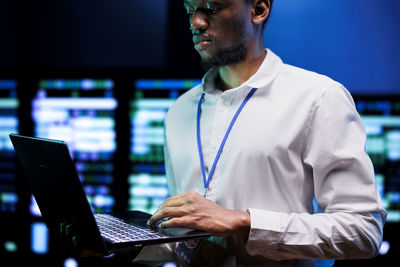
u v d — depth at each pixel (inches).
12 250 125.0
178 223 40.0
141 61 125.5
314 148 42.9
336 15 116.3
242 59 46.3
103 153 119.3
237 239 44.4
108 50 126.6
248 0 44.4
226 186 44.7
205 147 48.4
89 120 119.6
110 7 125.9
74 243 40.3
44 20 127.9
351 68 116.3
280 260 44.3
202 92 51.6
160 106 117.1
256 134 44.4
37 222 124.8
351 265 111.4
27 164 43.1
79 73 119.6
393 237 109.6
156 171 117.6
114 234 40.5
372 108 109.4
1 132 123.4
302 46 118.1
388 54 114.8
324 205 43.2
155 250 49.5
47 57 128.3
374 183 41.6
